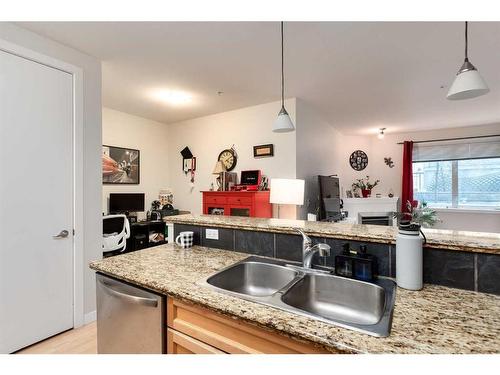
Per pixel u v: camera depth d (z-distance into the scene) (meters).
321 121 4.54
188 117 4.65
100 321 1.32
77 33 2.06
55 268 2.10
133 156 4.48
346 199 5.38
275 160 3.80
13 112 1.89
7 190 1.86
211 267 1.31
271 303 0.91
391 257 1.15
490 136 5.07
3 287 1.83
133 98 3.64
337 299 1.16
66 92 2.21
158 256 1.51
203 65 2.65
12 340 1.87
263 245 1.51
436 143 5.58
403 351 0.65
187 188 4.83
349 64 2.64
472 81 1.39
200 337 0.97
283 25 1.99
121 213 4.09
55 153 2.12
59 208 2.14
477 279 0.98
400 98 3.65
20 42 1.95
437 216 5.52
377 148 6.18
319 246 1.21
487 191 5.18
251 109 4.02
